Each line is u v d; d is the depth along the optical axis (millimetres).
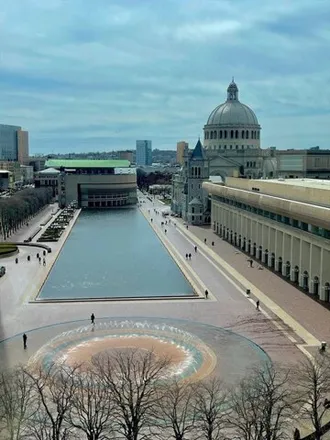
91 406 55344
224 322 94750
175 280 129375
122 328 91438
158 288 120750
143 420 56781
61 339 85438
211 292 116562
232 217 189375
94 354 78375
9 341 84562
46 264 147750
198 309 103250
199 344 83188
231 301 109125
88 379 64875
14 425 55688
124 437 54062
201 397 56250
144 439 53844
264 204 140875
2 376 62312
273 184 147000
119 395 55281
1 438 52281
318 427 54062
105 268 143750
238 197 170375
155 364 71062
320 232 110062
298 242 125188
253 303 107562
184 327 91938
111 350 80188
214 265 147500
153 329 90875
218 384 62188
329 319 96312
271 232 144125
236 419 54594
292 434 56062
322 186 125938
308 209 110188
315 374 60812
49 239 193875
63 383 61156
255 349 80812
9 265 147125
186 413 56250
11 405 55781
